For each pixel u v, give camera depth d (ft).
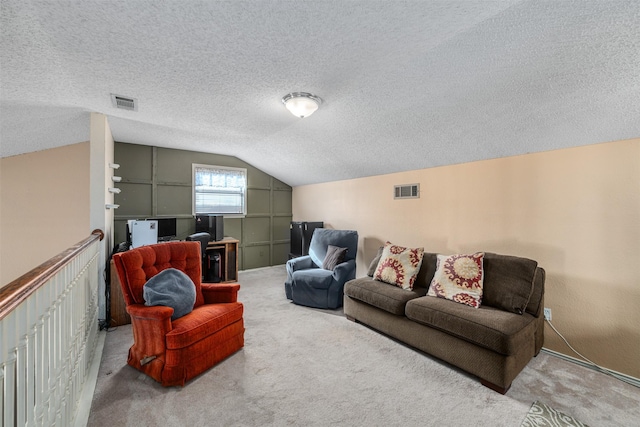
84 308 6.31
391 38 5.05
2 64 5.76
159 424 5.24
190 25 4.77
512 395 6.14
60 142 11.46
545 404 5.85
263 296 12.78
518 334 6.31
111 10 4.36
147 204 13.98
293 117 9.37
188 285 7.60
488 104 6.77
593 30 4.34
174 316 6.92
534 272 7.46
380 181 13.17
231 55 5.70
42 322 3.58
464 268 8.13
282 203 18.94
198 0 4.17
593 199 7.20
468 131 8.12
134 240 11.20
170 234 13.61
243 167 17.15
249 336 8.86
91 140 9.23
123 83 6.98
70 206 12.01
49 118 9.01
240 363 7.32
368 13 4.42
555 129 7.06
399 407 5.77
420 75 6.21
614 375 6.83
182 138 12.56
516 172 8.64
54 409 4.02
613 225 6.91
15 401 2.96
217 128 10.85
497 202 9.09
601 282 7.10
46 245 11.73
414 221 11.71
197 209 15.51
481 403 5.89
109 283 9.49
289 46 5.38
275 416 5.49
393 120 8.50
